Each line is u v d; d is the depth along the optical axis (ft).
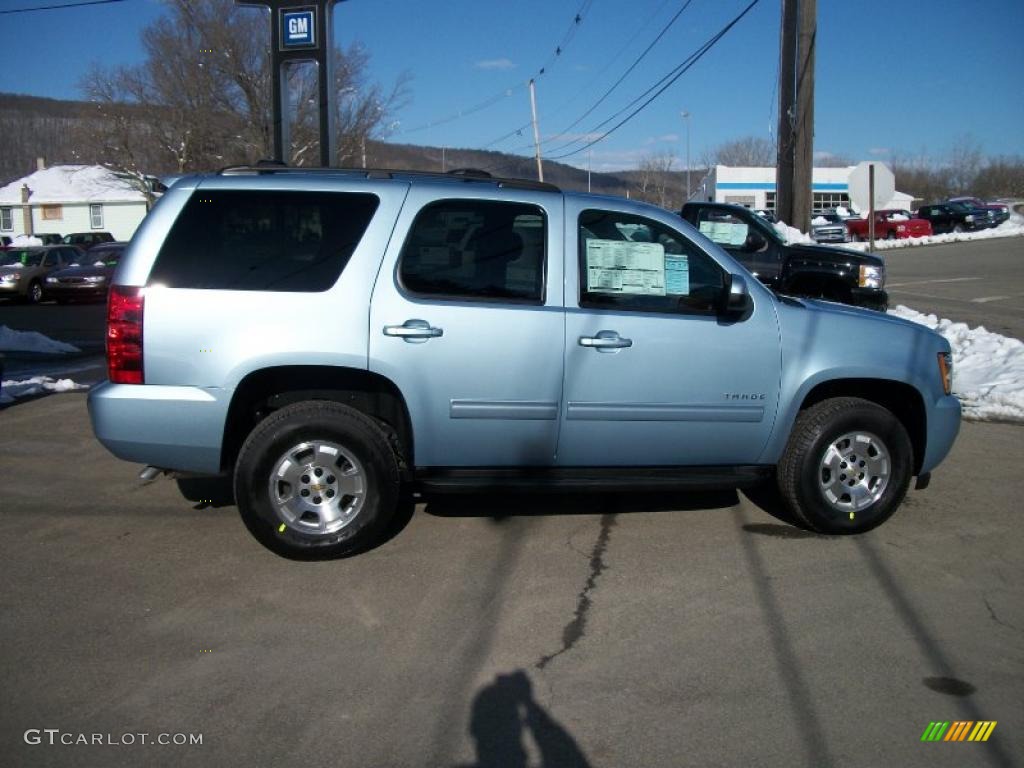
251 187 16.17
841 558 16.92
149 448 15.84
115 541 17.47
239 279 15.83
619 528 18.42
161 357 15.61
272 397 16.67
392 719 11.48
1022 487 21.42
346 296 15.84
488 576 15.94
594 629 13.96
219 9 102.68
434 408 16.16
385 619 14.25
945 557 17.01
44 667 12.68
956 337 41.57
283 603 14.79
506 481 16.72
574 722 11.42
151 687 12.17
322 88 45.75
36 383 33.04
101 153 117.50
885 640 13.69
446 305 16.06
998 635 13.88
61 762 10.53
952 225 143.54
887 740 11.09
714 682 12.41
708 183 212.43
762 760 10.66
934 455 18.58
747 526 18.63
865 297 35.58
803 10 64.08
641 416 16.78
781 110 67.67
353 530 16.28
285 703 11.82
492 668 12.75
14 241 161.79
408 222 16.20
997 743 11.04
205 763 10.55
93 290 80.74
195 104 104.68
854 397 18.01
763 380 17.19
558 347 16.31
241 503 16.01
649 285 16.98
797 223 66.49
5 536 17.70
